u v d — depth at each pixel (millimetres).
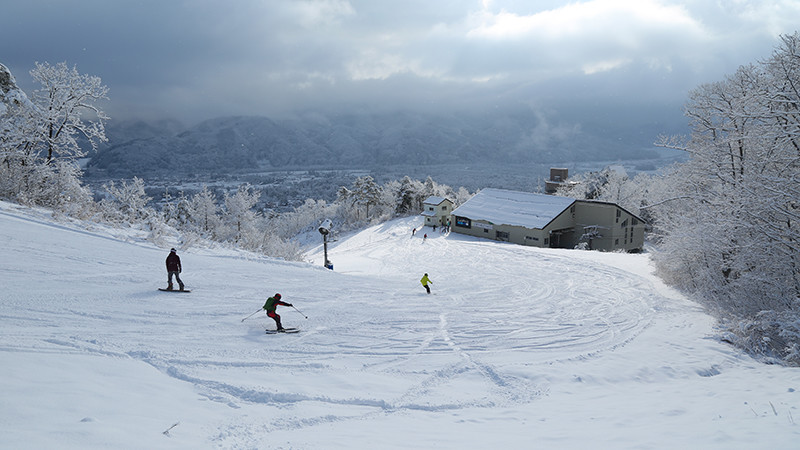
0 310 10336
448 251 44625
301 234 104750
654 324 17344
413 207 97625
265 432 6094
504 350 13219
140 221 29453
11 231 18188
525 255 37938
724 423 6809
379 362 11242
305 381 9070
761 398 8758
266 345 11297
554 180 99062
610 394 10062
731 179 22922
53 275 14117
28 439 4148
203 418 6188
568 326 16438
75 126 30281
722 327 16719
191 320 12344
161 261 19047
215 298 15062
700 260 23938
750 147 22578
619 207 58750
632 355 13562
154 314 12281
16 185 24922
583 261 33031
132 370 7879
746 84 23469
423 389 9531
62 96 28922
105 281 14594
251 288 17281
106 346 9062
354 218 107000
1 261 14430
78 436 4445
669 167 29781
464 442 5910
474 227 64812
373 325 14492
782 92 17969
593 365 12352
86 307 11734
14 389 5691
